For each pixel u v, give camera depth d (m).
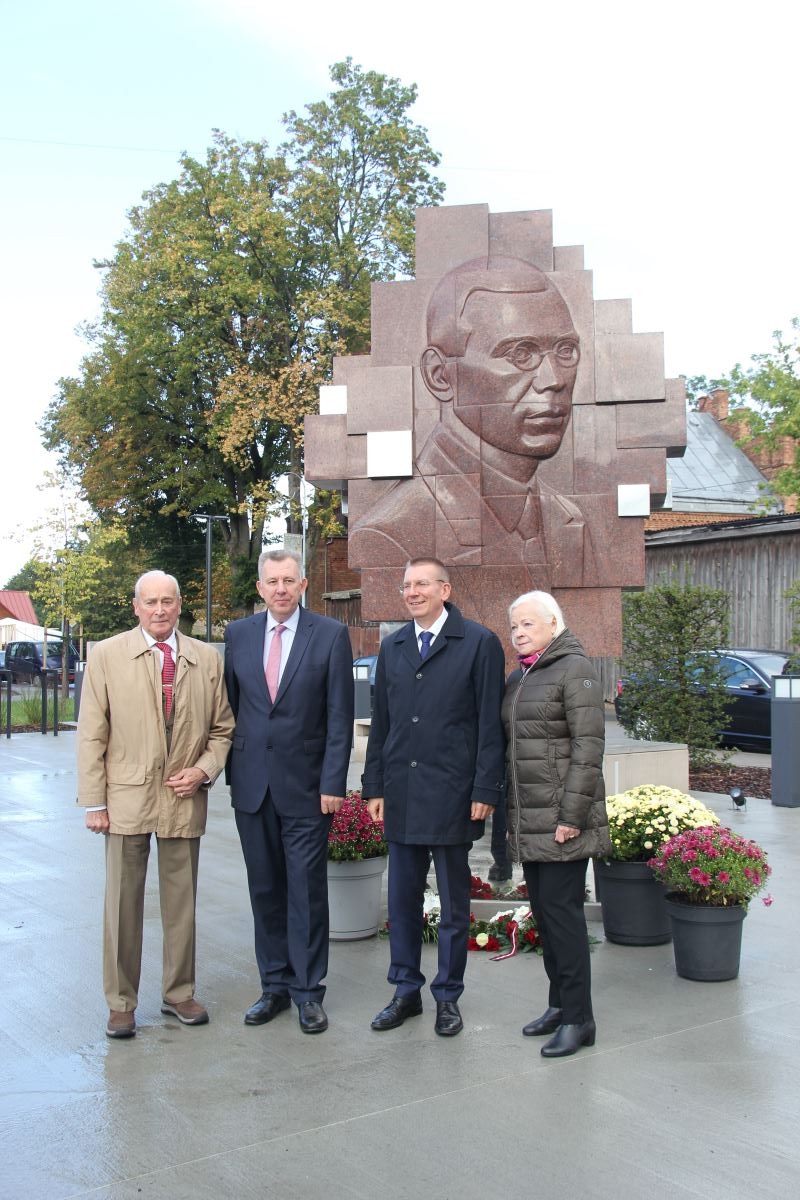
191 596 43.44
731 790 11.11
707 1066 4.27
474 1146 3.60
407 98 31.92
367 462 8.62
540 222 8.60
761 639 19.58
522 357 8.48
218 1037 4.64
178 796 4.74
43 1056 4.43
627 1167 3.45
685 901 5.38
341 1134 3.70
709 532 20.28
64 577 31.16
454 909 4.73
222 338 33.41
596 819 4.51
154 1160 3.52
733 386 24.34
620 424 8.48
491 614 8.55
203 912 6.77
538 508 8.52
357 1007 5.02
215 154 32.19
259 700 4.91
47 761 14.99
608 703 22.72
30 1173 3.44
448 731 4.73
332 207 31.38
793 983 5.32
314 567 35.97
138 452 36.53
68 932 6.27
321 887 4.86
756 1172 3.41
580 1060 4.34
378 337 8.72
